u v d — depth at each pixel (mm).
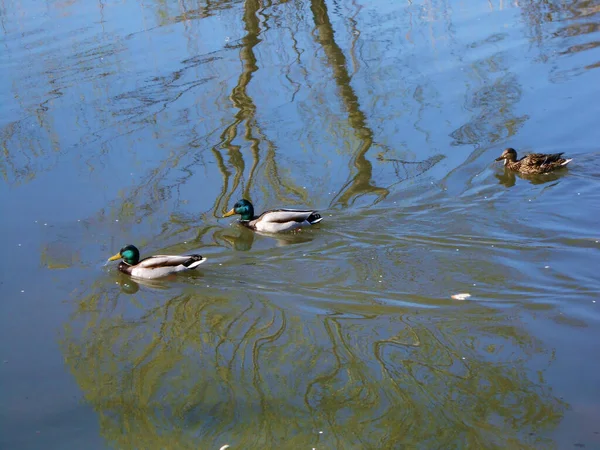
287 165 16453
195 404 9844
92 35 24797
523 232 13508
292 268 13219
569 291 11844
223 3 27281
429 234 13734
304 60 21797
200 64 21938
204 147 17438
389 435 9047
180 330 11664
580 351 10438
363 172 16031
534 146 16578
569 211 14039
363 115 18484
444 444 8852
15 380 10609
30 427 9609
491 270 12547
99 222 14984
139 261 13609
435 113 18422
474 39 22844
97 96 20359
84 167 16938
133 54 22953
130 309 12391
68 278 13352
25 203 15680
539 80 19828
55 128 18781
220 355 10898
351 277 12758
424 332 11148
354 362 10516
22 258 13898
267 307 12156
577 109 18062
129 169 16750
